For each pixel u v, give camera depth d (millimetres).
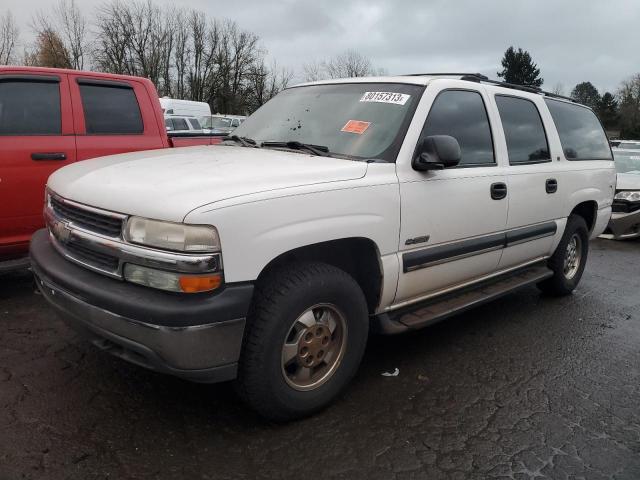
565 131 5227
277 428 2955
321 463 2684
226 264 2516
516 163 4367
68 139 4980
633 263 7523
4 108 4699
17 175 4668
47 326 4121
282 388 2854
